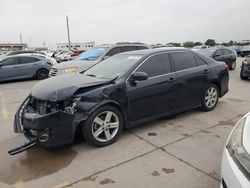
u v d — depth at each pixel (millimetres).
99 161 3906
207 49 16500
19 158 4086
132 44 10578
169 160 3871
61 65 9711
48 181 3441
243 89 9484
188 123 5410
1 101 8555
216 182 3301
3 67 13195
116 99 4430
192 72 5605
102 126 4332
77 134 4570
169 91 5176
